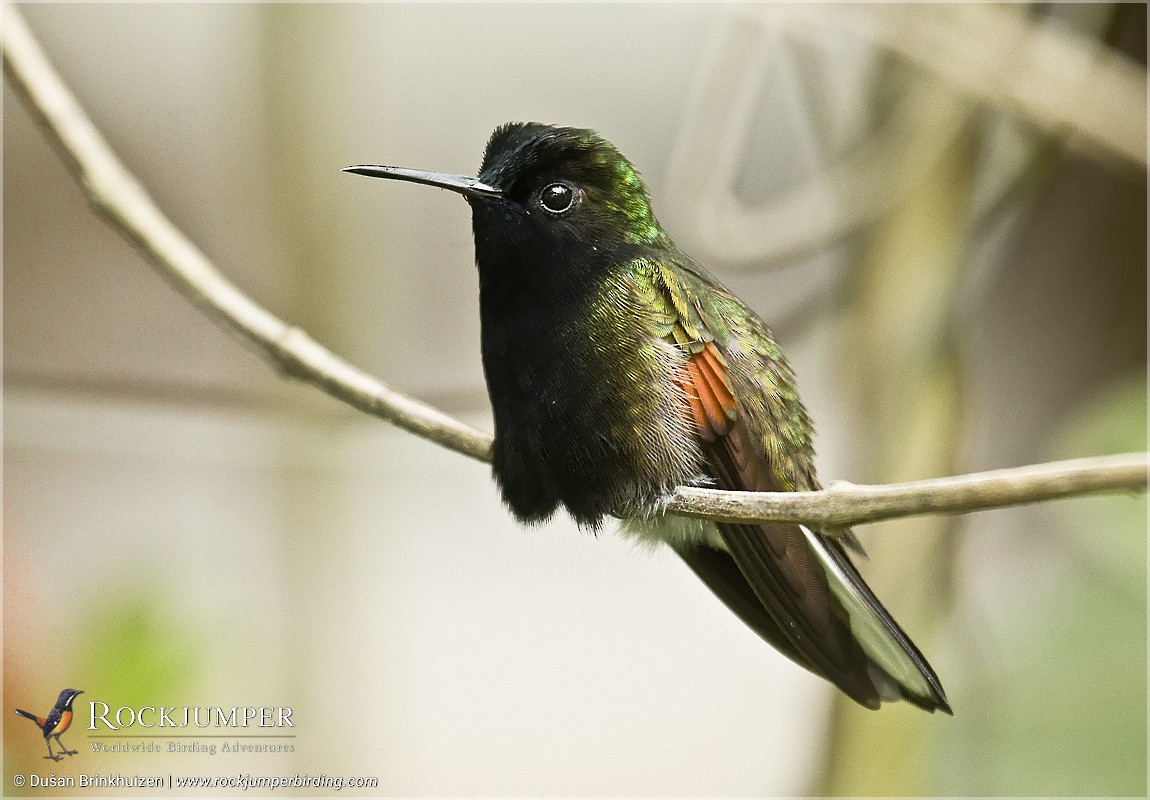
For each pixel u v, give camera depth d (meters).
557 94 1.70
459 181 1.46
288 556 1.51
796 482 1.46
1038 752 1.47
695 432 1.45
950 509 1.41
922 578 1.48
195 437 1.51
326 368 1.45
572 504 1.46
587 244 1.46
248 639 1.48
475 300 1.71
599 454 1.45
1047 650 1.47
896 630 1.45
